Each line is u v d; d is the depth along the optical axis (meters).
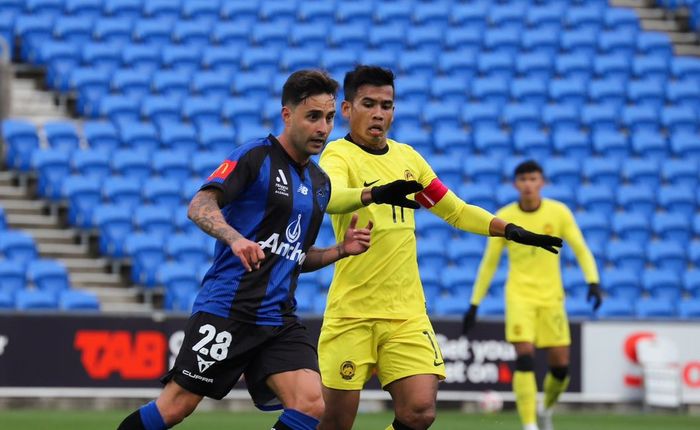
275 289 19.44
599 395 49.38
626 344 49.69
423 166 23.69
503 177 68.75
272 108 71.50
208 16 81.94
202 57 76.31
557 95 78.75
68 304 51.12
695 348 50.31
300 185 19.69
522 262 37.06
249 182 19.19
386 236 22.72
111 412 43.34
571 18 87.69
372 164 23.11
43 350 44.38
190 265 56.06
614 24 87.94
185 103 70.38
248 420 41.50
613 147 73.88
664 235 66.75
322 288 56.22
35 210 59.81
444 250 60.34
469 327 37.91
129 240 56.81
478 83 78.00
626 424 42.91
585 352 49.34
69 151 62.44
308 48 80.19
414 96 76.88
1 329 44.00
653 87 80.44
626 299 59.59
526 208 37.81
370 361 22.77
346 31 81.62
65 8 78.88
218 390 19.38
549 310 37.00
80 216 58.56
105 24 77.38
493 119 74.88
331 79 19.81
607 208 67.88
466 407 47.97
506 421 43.09
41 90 71.56
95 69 71.94
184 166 63.88
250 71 76.69
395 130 71.50
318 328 46.69
